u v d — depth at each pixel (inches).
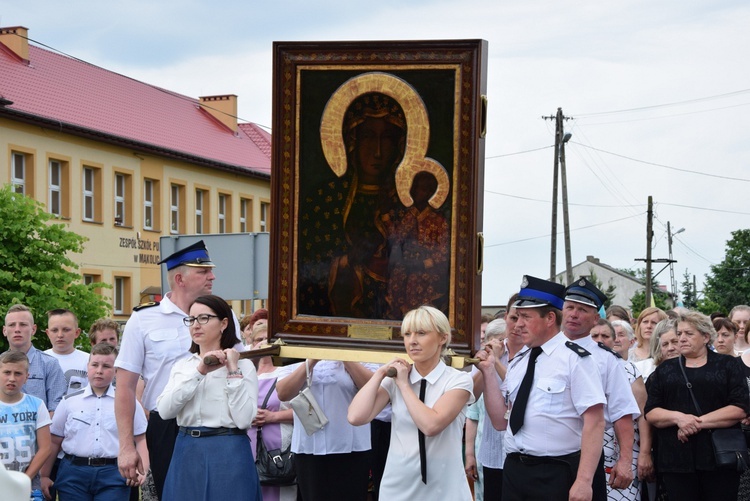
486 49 291.0
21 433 378.3
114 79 1966.0
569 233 1959.9
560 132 1936.5
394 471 272.7
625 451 324.2
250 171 2095.2
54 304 1027.3
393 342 295.0
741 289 3353.8
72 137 1610.5
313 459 335.0
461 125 290.0
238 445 291.1
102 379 386.6
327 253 302.4
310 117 302.0
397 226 297.4
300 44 300.4
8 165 1478.8
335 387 334.3
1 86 1624.0
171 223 1884.8
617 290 4065.0
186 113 2149.4
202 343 296.2
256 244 810.8
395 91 295.3
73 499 382.9
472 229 289.6
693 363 375.9
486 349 300.2
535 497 293.4
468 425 418.6
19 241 1052.5
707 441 367.6
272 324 305.0
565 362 294.2
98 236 1674.5
